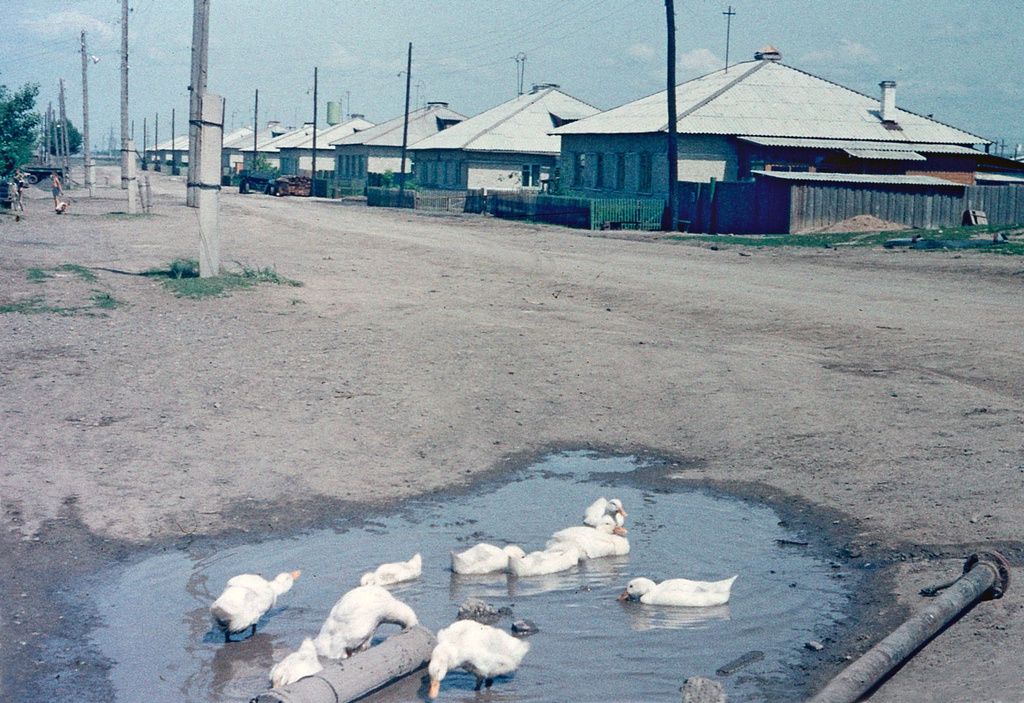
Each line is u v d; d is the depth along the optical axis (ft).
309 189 272.51
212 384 42.52
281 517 28.14
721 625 21.36
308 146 366.02
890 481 30.07
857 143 154.71
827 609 21.97
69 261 80.74
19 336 50.49
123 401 39.47
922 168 153.69
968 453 32.12
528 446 35.73
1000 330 54.24
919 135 161.79
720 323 59.47
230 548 25.88
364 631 19.63
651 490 31.09
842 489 29.86
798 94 167.32
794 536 26.73
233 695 18.37
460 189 226.79
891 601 21.81
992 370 44.52
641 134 161.07
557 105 241.14
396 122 292.20
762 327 57.77
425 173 249.34
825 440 35.12
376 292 70.33
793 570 24.41
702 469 33.09
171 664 19.63
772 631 20.98
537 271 84.58
